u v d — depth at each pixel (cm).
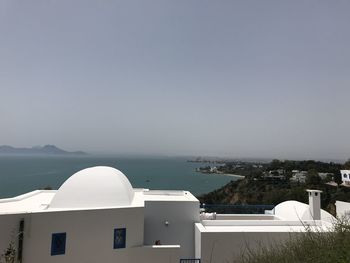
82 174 1560
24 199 1664
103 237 1354
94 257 1328
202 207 2186
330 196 3688
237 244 1410
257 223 1623
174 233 1617
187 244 1614
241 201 4981
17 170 18212
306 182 4950
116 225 1384
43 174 14950
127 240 1398
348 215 1053
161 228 1614
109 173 1614
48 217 1263
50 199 1680
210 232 1416
